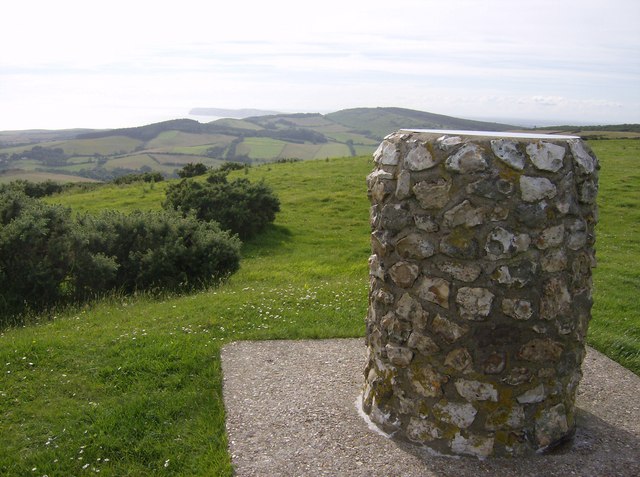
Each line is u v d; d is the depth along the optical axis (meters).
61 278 7.73
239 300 6.86
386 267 3.54
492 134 3.42
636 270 9.56
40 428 3.91
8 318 7.03
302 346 5.36
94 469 3.44
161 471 3.41
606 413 4.09
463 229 3.21
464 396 3.35
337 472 3.24
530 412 3.42
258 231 13.10
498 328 3.26
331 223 14.27
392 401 3.65
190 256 8.65
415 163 3.31
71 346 5.27
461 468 3.27
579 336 3.51
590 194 3.40
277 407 4.03
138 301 7.53
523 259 3.21
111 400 4.29
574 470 3.28
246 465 3.32
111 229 8.73
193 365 4.83
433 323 3.35
